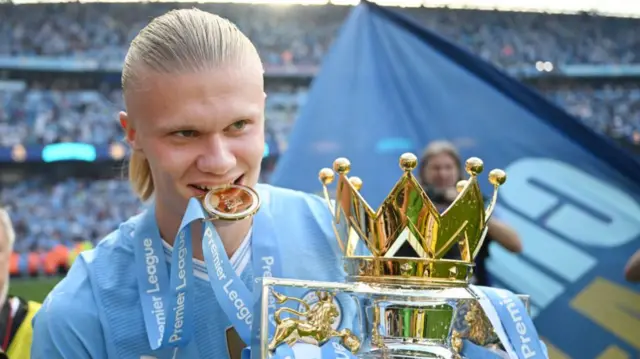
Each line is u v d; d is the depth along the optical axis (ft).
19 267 33.65
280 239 2.89
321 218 3.01
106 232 35.63
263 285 2.24
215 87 2.35
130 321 2.73
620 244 10.08
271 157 36.19
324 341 2.40
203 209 2.39
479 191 2.41
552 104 10.35
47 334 2.72
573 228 10.21
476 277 9.18
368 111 10.20
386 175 9.96
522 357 2.41
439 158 7.93
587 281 10.05
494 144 10.31
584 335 9.89
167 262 2.81
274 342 2.34
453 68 10.34
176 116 2.35
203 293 2.73
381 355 2.34
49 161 36.19
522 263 9.84
